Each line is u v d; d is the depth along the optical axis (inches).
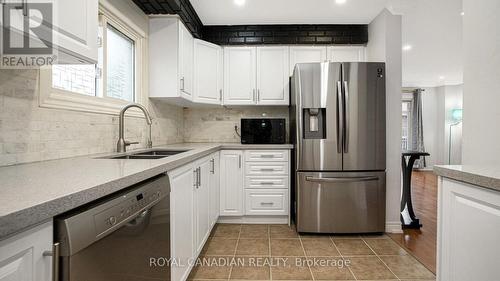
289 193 109.6
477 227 33.3
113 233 31.3
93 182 29.4
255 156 109.7
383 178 99.1
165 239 47.8
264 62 120.7
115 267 31.7
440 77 240.5
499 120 47.6
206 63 112.3
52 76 51.1
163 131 106.3
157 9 87.4
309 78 98.5
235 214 110.2
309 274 72.4
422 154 110.0
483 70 50.4
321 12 107.0
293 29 119.6
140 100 88.4
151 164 44.6
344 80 97.3
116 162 47.3
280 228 107.5
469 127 53.5
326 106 97.7
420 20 115.6
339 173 98.7
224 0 97.9
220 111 132.4
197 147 91.4
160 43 91.9
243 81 121.1
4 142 41.1
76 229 24.5
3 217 18.2
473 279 33.9
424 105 278.5
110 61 76.9
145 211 39.6
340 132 97.1
